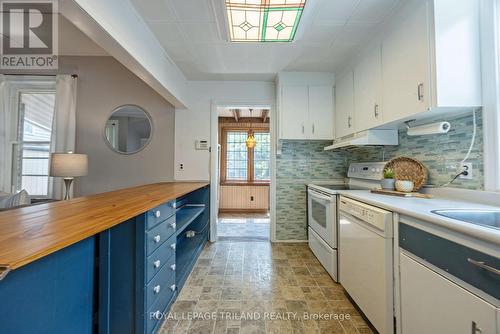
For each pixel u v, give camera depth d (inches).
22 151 125.0
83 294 42.8
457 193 60.6
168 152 131.3
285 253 114.2
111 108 128.6
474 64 53.9
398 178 79.6
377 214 54.1
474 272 32.0
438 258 38.5
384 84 74.9
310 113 120.9
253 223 178.9
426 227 41.4
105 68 128.2
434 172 70.4
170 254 68.1
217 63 108.7
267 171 235.0
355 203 67.0
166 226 64.8
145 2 67.0
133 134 130.0
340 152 133.3
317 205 104.3
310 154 133.6
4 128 120.6
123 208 50.0
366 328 60.9
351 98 101.4
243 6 64.2
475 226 32.5
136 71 80.1
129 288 50.8
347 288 73.3
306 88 120.9
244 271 94.1
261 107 135.6
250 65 111.3
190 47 93.1
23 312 31.1
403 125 78.7
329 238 88.0
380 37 77.6
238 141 236.4
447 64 53.4
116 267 50.3
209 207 132.4
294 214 133.0
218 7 67.9
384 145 93.2
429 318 40.3
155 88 97.8
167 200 62.7
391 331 50.9
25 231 33.8
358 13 71.1
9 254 25.6
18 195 94.1
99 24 53.3
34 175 125.6
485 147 54.4
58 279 36.9
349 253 71.9
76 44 111.8
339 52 97.0
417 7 58.8
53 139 120.5
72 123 122.3
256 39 82.6
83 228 35.4
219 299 74.0
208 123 132.6
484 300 30.5
